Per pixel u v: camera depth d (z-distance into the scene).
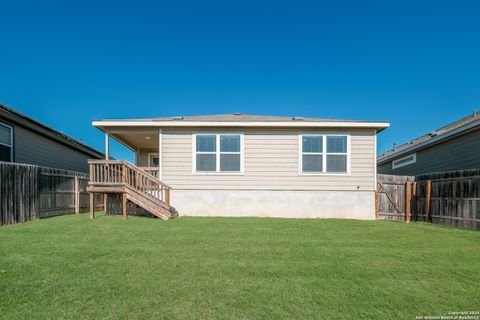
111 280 3.18
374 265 3.87
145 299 2.71
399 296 2.86
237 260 4.02
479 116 11.51
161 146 9.56
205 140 9.59
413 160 14.41
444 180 8.49
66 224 7.15
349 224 7.68
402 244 5.18
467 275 3.50
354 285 3.13
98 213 10.38
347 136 9.54
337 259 4.14
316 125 9.32
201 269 3.60
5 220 7.17
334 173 9.45
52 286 2.99
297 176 9.45
